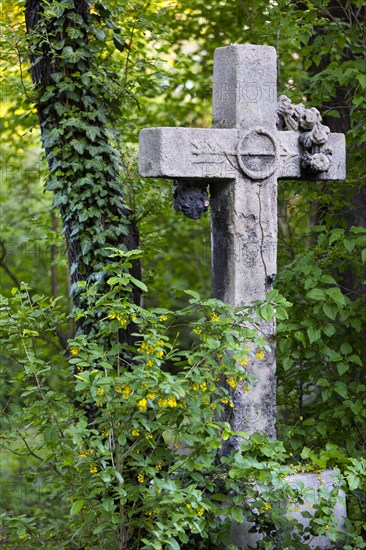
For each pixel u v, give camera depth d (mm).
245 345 6062
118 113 8148
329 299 7352
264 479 5945
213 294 6980
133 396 5629
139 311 5934
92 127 7723
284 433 7543
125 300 5953
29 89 7953
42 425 6703
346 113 9633
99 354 5848
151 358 5684
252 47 6832
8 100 11758
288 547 6285
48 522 9188
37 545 7074
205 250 12531
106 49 9430
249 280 6855
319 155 7020
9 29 8156
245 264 6836
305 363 8117
